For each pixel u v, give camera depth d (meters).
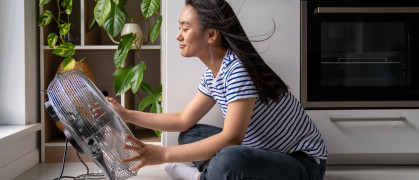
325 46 1.60
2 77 1.69
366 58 1.62
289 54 1.59
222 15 1.08
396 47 1.63
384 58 1.63
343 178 1.50
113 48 1.84
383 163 1.72
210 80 1.24
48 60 1.88
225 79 1.07
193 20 1.07
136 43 1.86
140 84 1.84
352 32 1.61
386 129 1.62
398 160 1.71
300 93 1.60
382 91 1.63
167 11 1.57
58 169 1.66
